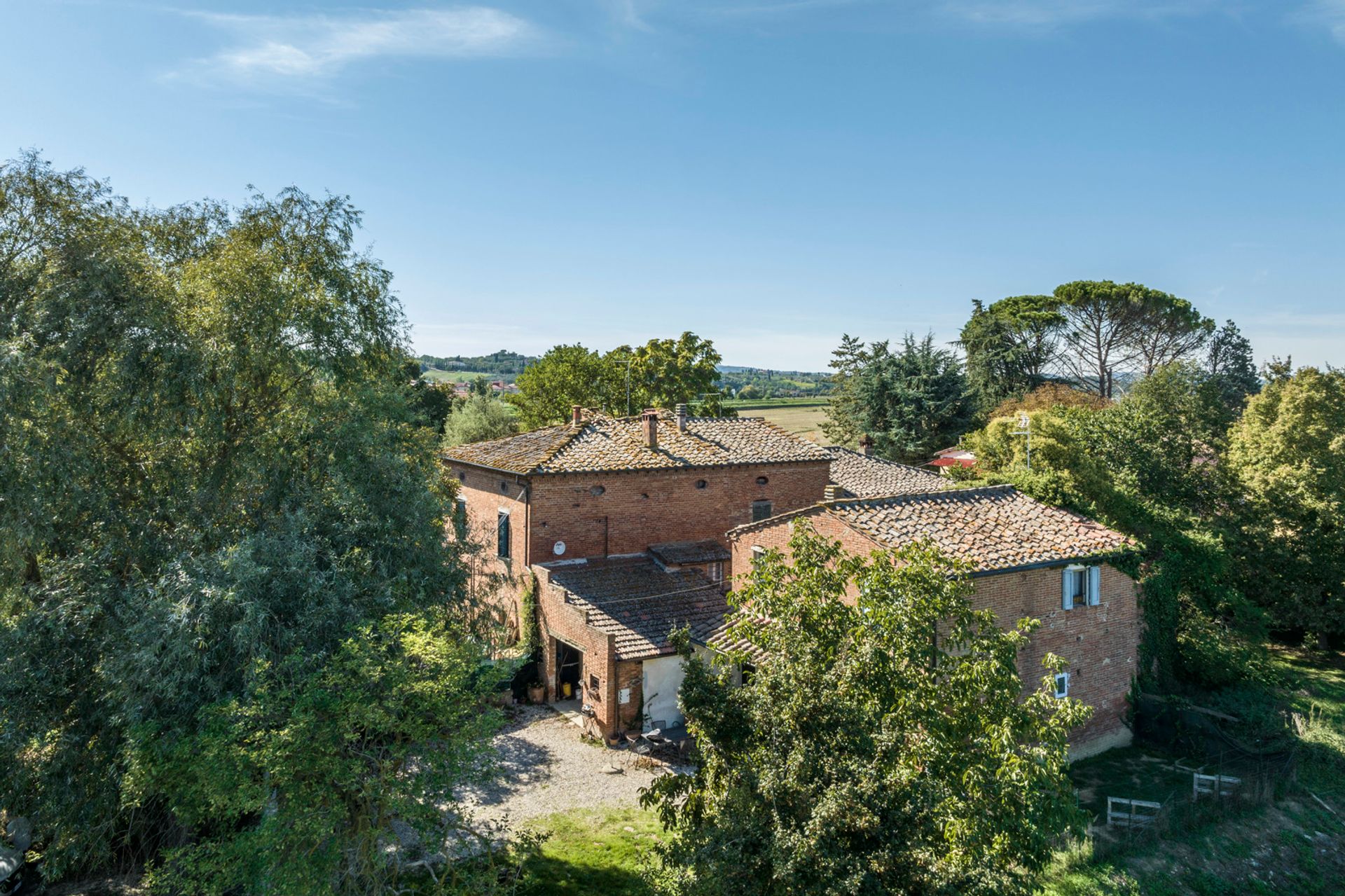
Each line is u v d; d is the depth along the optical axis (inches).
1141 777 732.7
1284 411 1197.7
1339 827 656.4
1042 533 775.7
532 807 702.5
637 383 2287.2
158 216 776.9
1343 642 1173.1
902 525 760.3
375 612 554.9
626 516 1095.0
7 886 569.0
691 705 391.9
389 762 434.9
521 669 1003.9
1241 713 821.2
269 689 449.1
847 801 302.2
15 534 564.1
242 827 538.6
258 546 541.6
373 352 798.5
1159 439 1210.6
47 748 527.2
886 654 387.5
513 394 2591.0
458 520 815.1
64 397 616.7
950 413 2154.3
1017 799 377.1
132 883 588.4
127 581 601.6
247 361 685.3
